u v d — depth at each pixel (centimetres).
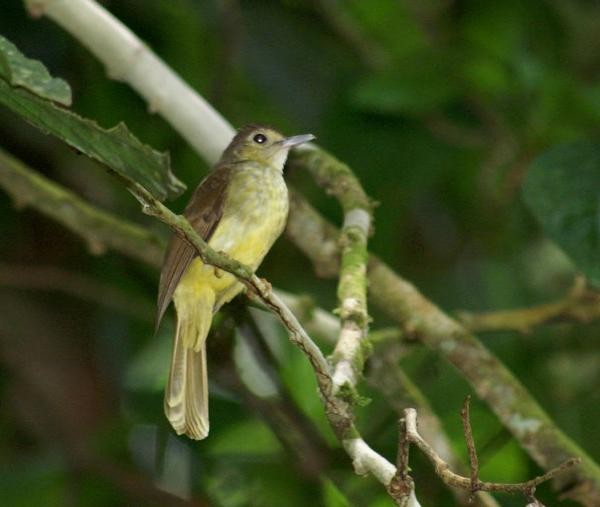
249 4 1268
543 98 1088
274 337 1302
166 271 798
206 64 1288
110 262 1259
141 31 1266
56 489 1145
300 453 1123
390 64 1160
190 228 610
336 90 1250
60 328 1220
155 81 938
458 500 911
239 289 827
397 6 1202
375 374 958
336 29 1265
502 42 1166
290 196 975
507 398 884
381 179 1226
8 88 601
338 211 1268
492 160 1185
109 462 1154
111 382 1220
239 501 1201
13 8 1193
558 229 898
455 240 1334
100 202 1313
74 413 1194
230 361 1124
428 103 1109
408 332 918
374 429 1113
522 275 1298
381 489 1107
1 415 1195
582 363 1255
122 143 614
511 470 1240
